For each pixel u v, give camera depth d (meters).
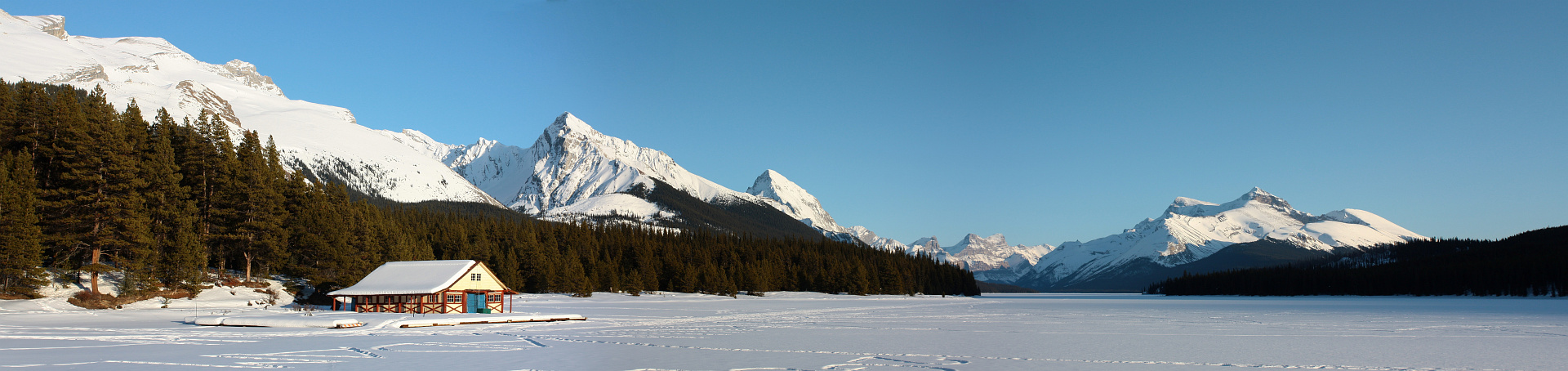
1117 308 132.00
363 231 108.88
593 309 104.38
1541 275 186.38
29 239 74.06
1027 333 59.16
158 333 52.56
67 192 82.44
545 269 153.88
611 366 35.97
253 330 56.66
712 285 168.12
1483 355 42.78
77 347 42.41
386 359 38.34
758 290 178.50
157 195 90.69
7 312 69.31
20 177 78.62
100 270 80.88
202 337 49.31
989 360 40.00
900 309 117.56
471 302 80.81
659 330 59.81
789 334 56.03
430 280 79.06
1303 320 83.31
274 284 101.69
